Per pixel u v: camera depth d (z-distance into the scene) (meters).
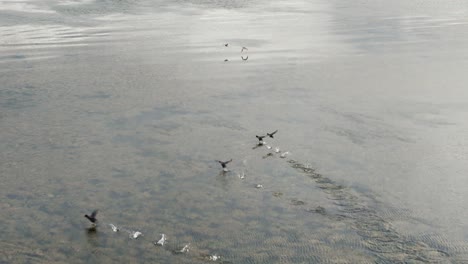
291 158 27.34
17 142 29.95
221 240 19.78
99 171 26.12
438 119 32.84
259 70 46.81
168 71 46.59
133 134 31.23
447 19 74.94
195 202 22.84
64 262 18.33
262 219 21.31
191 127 32.31
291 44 58.53
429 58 50.34
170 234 20.23
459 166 26.06
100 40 60.16
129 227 20.78
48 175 25.67
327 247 19.20
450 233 20.08
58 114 34.94
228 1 98.19
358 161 26.78
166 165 26.80
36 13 79.38
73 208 22.36
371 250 18.97
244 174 25.59
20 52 53.75
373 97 37.91
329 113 34.44
